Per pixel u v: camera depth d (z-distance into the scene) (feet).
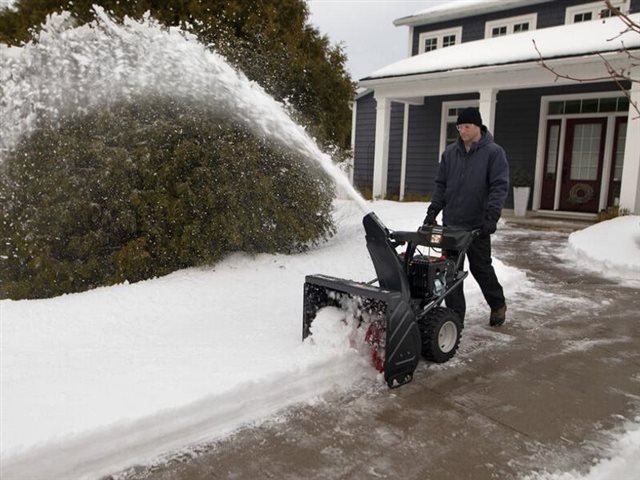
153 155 16.78
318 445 8.71
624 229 27.22
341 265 18.86
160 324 13.33
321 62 23.22
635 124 31.55
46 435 7.83
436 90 40.81
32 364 10.71
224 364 10.68
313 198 20.42
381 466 8.14
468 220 13.62
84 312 13.93
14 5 22.07
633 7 40.29
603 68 32.22
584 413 9.96
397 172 52.65
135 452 8.27
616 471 8.14
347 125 24.40
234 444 8.70
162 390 9.41
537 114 41.86
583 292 19.06
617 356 12.93
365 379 11.11
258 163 19.11
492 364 12.28
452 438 8.99
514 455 8.50
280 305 14.97
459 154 13.69
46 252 16.61
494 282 14.42
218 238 17.56
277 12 22.26
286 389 10.19
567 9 43.75
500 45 40.98
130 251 16.53
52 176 16.80
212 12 20.75
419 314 11.65
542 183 42.60
